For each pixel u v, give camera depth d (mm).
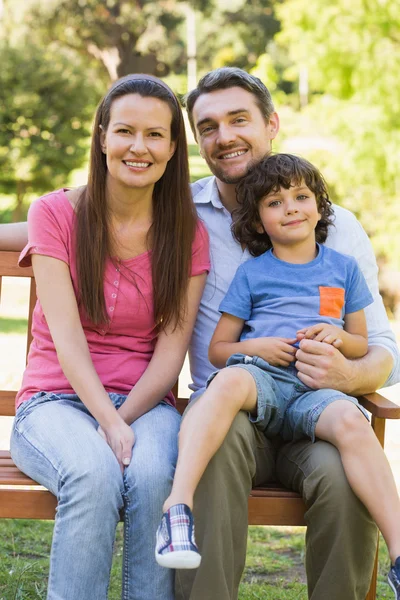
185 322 3131
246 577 3770
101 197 3043
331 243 3398
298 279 3199
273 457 3045
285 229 3205
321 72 10125
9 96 15969
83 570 2566
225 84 3447
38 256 3025
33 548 3977
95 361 3082
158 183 3146
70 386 3016
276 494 2859
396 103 9727
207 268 3193
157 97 3000
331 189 10625
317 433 2840
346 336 3068
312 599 2727
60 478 2648
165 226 3100
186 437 2676
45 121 16266
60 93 16375
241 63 31812
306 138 10359
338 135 10055
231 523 2699
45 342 3082
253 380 2859
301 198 3234
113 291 3049
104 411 2828
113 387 3066
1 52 16141
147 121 2961
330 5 9758
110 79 30125
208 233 3324
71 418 2826
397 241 10125
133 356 3113
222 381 2793
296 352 3027
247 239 3340
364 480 2670
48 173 16500
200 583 2619
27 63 16109
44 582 3564
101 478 2594
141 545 2654
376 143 9711
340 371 2971
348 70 10039
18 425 2918
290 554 4098
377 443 2732
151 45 30172
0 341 8914
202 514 2652
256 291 3221
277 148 10398
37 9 25703
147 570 2648
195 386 3389
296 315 3137
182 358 3111
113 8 29234
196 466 2607
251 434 2830
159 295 3068
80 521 2574
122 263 3062
